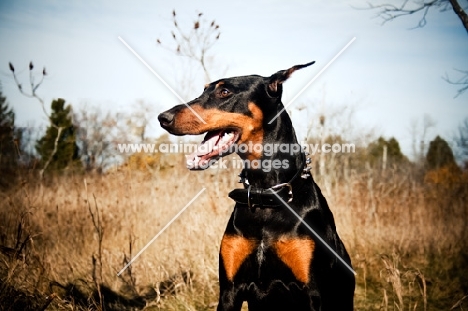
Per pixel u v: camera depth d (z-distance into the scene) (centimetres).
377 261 593
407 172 909
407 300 517
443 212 740
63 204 651
